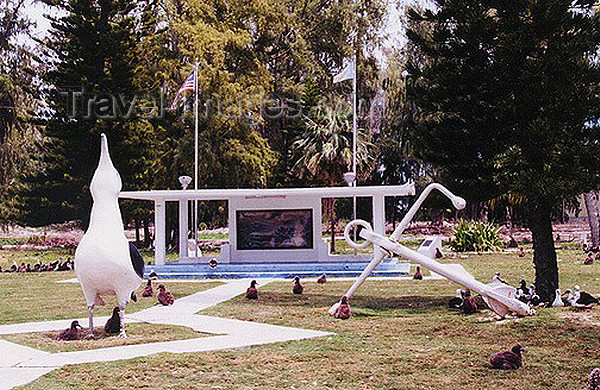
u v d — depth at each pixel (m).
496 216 41.62
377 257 14.38
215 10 45.81
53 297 18.00
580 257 29.56
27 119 39.47
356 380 8.09
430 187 14.27
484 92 15.54
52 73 38.38
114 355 9.59
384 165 49.75
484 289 12.74
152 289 18.48
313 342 10.56
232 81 44.28
